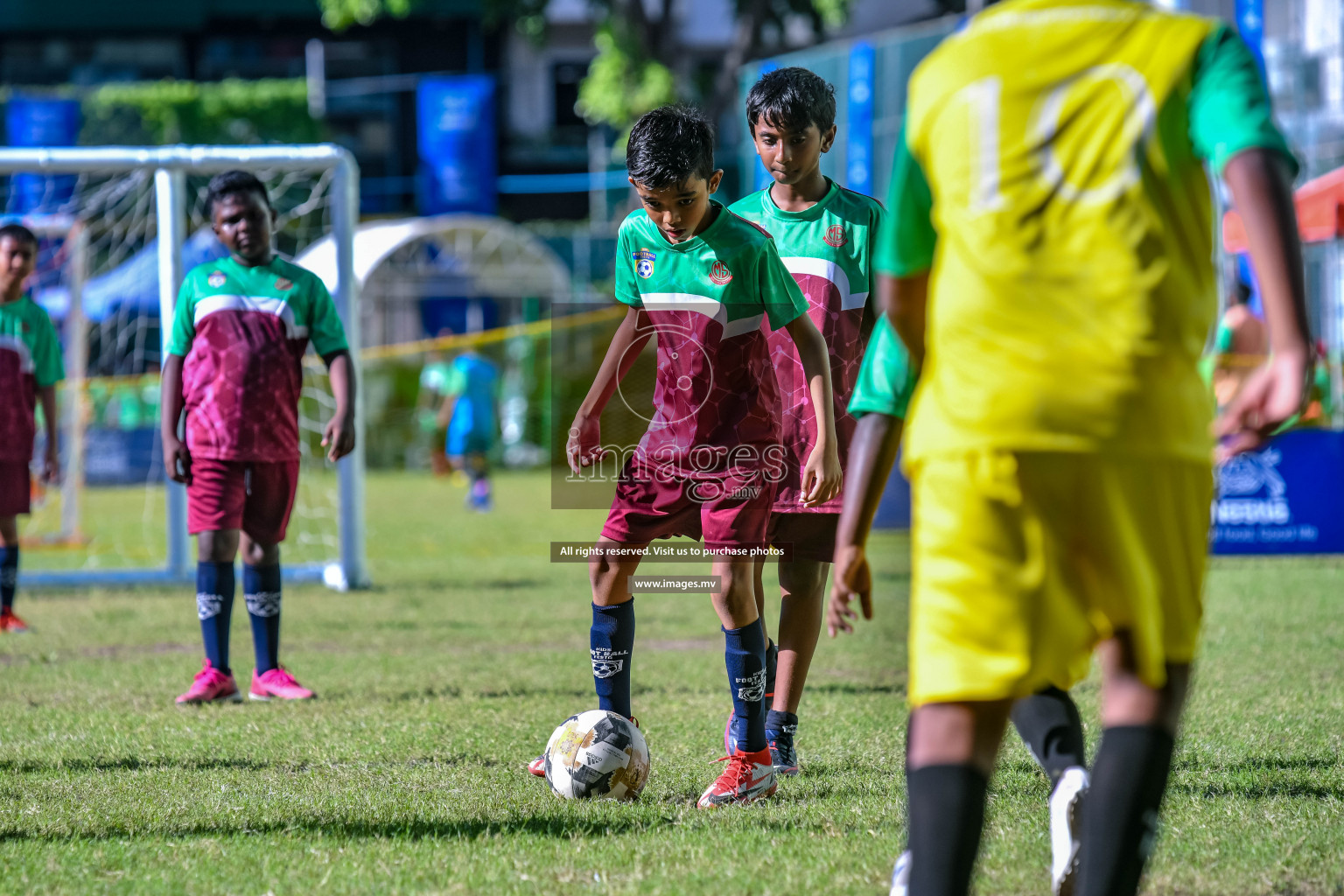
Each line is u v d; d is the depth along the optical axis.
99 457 72.06
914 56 64.12
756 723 13.09
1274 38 53.91
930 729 7.43
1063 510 7.20
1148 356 7.11
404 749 15.53
